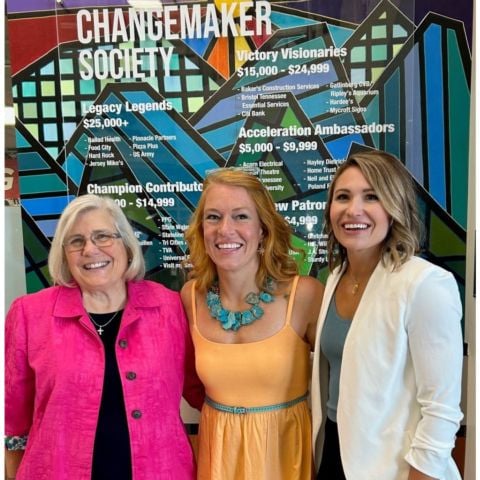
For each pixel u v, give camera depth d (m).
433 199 1.62
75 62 1.66
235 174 1.33
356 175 1.12
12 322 1.27
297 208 1.67
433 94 1.58
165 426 1.25
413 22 1.56
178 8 1.62
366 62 1.59
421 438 1.01
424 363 1.01
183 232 1.71
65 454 1.19
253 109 1.64
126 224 1.31
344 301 1.24
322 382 1.29
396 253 1.09
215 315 1.36
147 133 1.68
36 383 1.23
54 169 1.71
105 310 1.29
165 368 1.27
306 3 1.59
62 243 1.25
